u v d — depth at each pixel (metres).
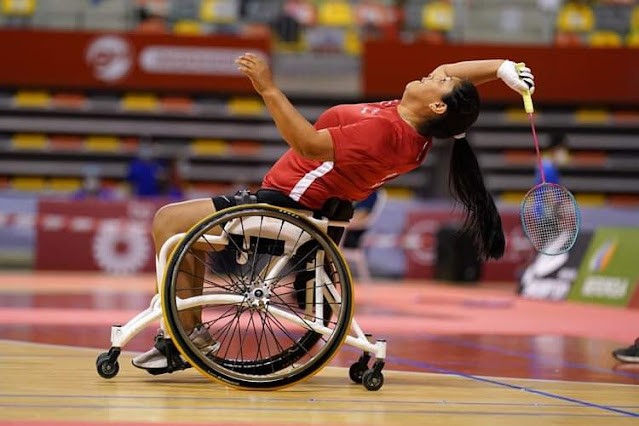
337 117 11.88
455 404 10.63
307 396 10.98
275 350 14.91
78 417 9.13
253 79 11.00
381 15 49.22
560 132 47.94
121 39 44.06
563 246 12.17
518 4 47.41
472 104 11.59
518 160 47.72
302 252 11.70
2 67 43.81
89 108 47.19
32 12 45.94
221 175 47.53
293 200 11.65
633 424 9.66
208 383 11.66
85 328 18.47
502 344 17.56
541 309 26.52
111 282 33.84
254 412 9.77
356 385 11.92
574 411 10.38
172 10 48.53
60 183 46.97
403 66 44.47
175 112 47.59
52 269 38.81
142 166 41.06
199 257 11.82
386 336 18.58
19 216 38.75
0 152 46.69
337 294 11.70
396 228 39.75
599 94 45.06
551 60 44.81
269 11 48.84
